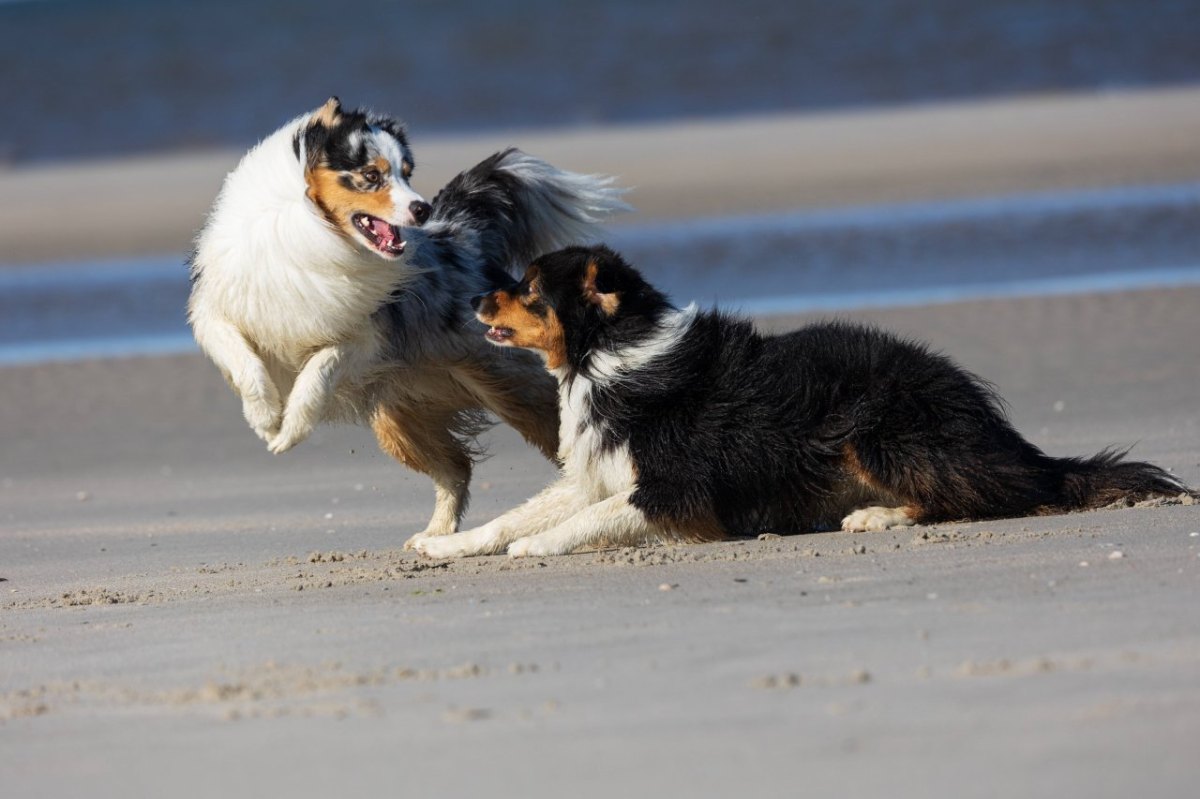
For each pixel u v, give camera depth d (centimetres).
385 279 1220
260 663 809
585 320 1155
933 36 6681
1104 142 4216
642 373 1144
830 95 5747
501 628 856
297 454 1797
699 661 755
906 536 1089
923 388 1145
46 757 665
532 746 637
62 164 5444
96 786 625
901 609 839
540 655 789
